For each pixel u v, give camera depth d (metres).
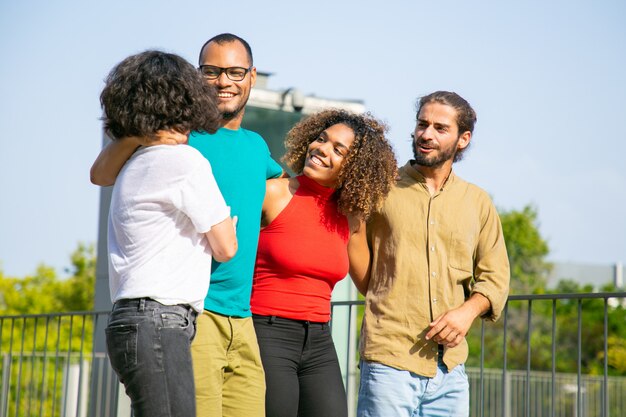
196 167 2.86
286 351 3.53
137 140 2.86
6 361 6.99
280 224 3.59
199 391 3.25
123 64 2.86
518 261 23.36
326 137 3.65
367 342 3.83
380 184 3.71
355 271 3.91
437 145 3.86
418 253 3.84
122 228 2.83
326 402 3.55
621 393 13.85
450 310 3.76
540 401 12.33
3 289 19.34
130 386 2.76
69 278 20.52
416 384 3.77
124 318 2.76
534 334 20.62
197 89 2.88
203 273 2.89
